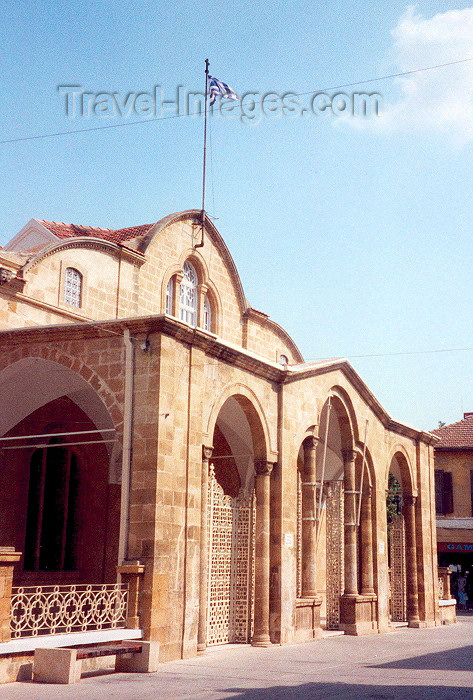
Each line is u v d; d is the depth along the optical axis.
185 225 28.64
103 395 17.36
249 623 20.89
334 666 16.59
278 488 21.56
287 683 13.87
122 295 25.23
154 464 16.56
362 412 27.22
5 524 21.45
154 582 16.11
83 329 17.78
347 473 26.12
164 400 16.97
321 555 32.75
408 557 30.97
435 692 12.92
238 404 21.92
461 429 48.06
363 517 27.48
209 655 17.98
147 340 17.20
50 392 21.05
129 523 16.53
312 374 23.73
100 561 23.42
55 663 13.53
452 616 33.84
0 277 20.84
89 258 24.25
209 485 20.33
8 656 13.45
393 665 16.94
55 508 23.14
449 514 45.81
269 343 33.03
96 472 23.88
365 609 26.25
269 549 21.20
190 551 17.39
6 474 21.66
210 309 29.95
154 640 15.98
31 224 28.19
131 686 13.22
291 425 22.39
